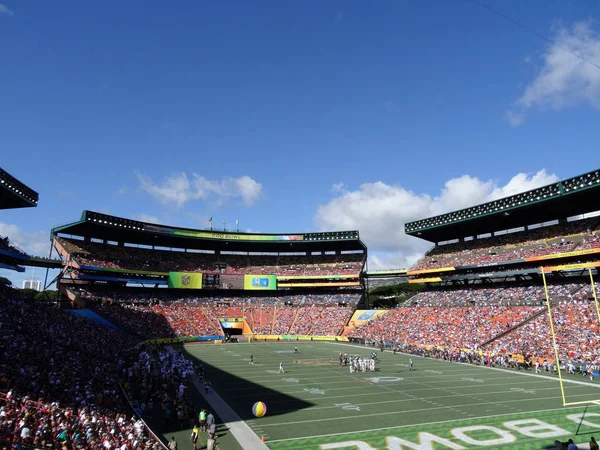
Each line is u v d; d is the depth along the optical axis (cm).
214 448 2220
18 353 3206
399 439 2427
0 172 4534
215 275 9844
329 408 3145
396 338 7512
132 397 3288
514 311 6569
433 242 10069
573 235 7275
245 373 4712
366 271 10431
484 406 3164
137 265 9212
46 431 1908
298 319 9519
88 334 5194
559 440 2369
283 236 10350
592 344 4900
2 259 5838
